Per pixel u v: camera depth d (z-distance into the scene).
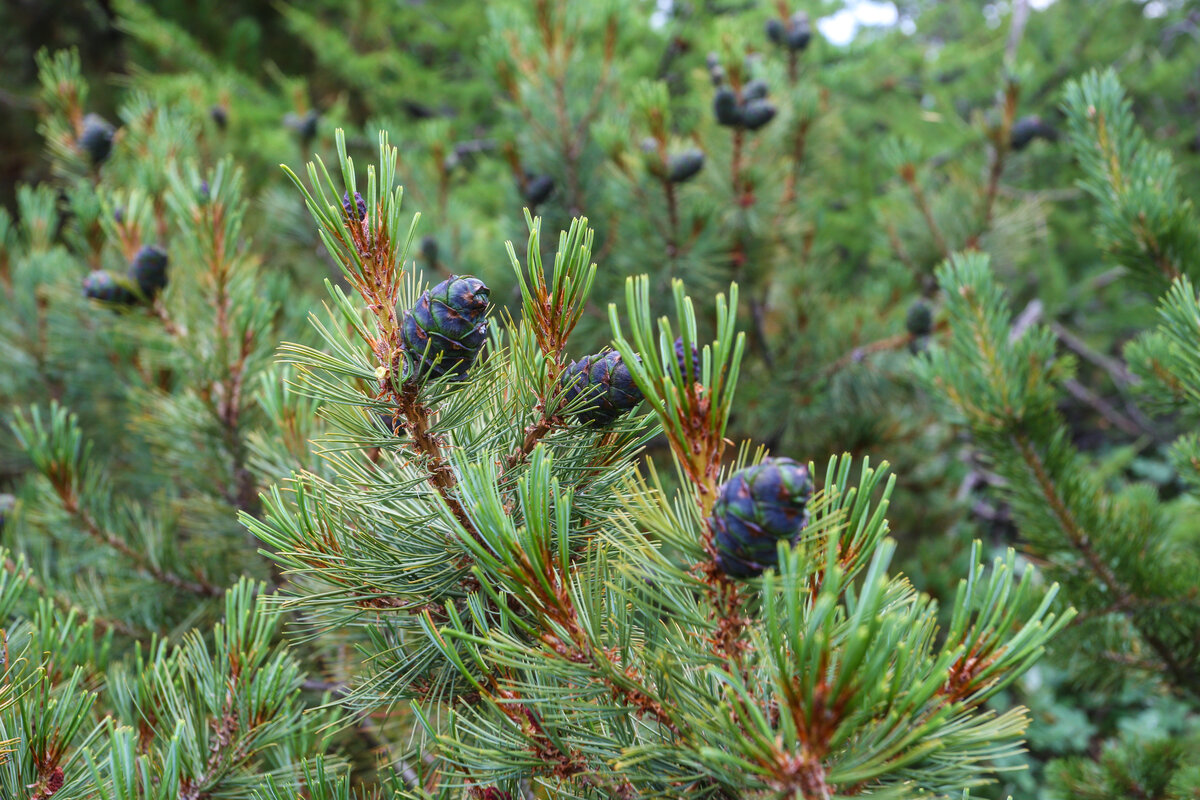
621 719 0.54
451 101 3.36
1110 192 1.05
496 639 0.53
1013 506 1.08
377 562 0.56
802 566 0.48
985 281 1.08
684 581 0.52
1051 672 2.58
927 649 0.51
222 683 0.63
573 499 0.58
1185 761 1.10
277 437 0.78
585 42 2.13
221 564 0.94
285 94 3.00
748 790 0.49
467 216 2.04
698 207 1.61
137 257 0.90
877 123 3.62
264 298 1.08
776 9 2.35
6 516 0.96
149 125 1.45
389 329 0.55
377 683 0.59
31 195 1.59
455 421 0.56
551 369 0.56
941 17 4.19
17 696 0.59
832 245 2.37
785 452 2.05
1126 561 0.99
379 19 3.40
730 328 0.50
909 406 2.02
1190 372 0.80
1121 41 3.93
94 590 0.92
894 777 0.49
